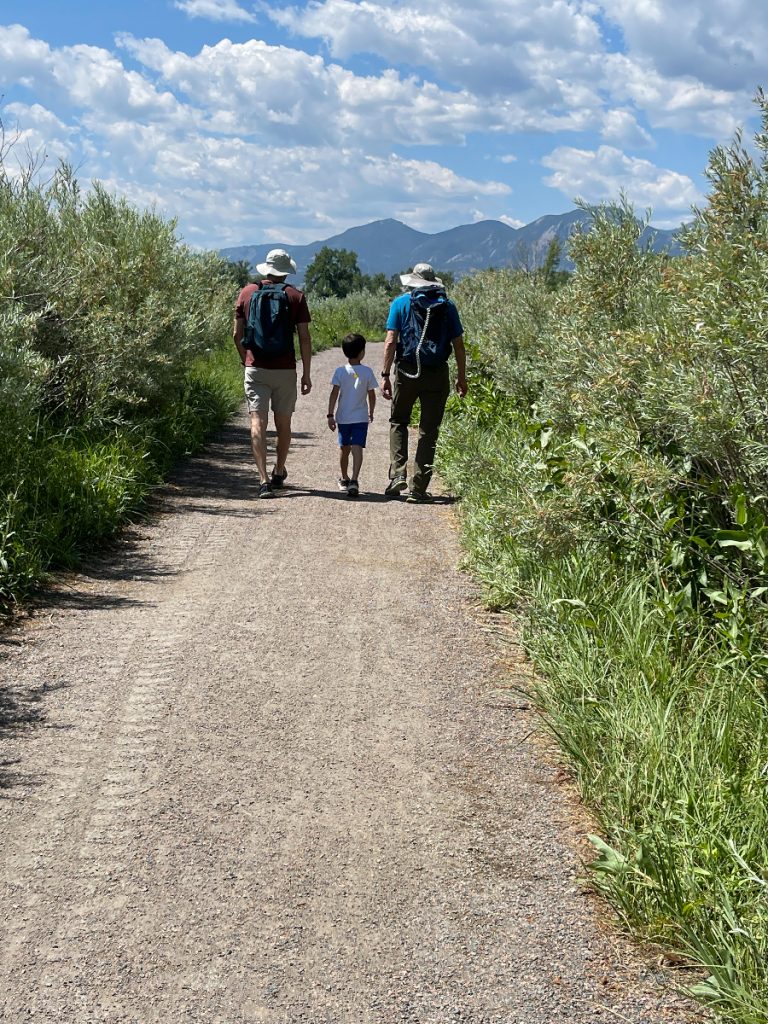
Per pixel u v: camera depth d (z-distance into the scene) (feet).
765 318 14.35
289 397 30.55
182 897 10.14
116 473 27.09
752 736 12.66
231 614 19.26
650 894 9.95
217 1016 8.48
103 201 37.32
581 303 23.72
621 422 17.47
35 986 8.73
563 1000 8.83
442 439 35.55
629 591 16.89
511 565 20.45
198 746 13.62
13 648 17.02
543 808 12.27
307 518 27.45
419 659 17.24
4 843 11.02
